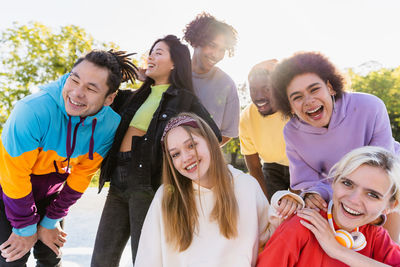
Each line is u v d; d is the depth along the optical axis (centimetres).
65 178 216
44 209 220
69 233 383
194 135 185
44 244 218
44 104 184
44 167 200
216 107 280
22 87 962
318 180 225
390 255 175
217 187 186
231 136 296
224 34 263
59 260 227
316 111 199
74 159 203
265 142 297
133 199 208
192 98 224
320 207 183
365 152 168
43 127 184
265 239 197
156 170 211
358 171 165
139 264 185
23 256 202
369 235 179
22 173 185
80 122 193
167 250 184
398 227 211
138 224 206
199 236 183
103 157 216
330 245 165
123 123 216
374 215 166
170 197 189
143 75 258
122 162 213
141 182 206
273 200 184
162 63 227
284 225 174
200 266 179
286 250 167
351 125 207
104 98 191
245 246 183
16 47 962
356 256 163
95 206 495
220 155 190
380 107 209
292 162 236
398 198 166
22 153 181
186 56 231
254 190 195
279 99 213
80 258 311
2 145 183
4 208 198
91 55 187
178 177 191
